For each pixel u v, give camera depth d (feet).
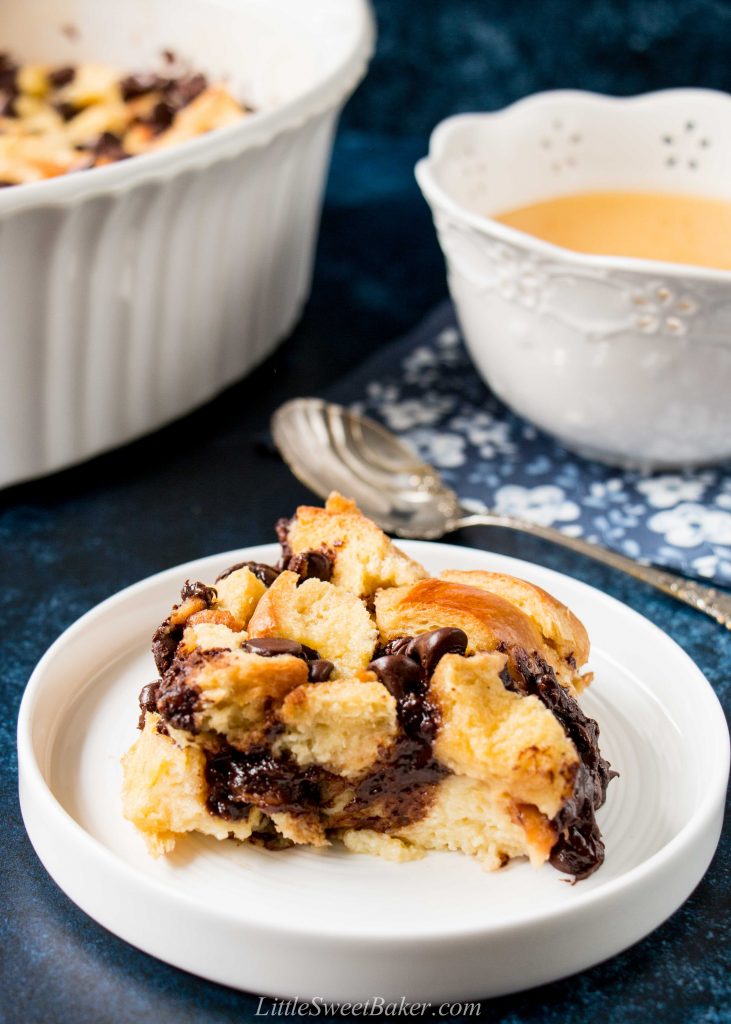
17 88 2.24
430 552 1.61
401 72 2.82
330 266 2.39
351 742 1.34
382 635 1.40
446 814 1.35
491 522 1.77
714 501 1.81
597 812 1.39
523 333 1.78
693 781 1.42
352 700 1.32
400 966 1.24
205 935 1.25
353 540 1.48
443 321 2.17
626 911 1.27
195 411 1.99
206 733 1.33
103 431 1.86
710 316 1.67
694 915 1.35
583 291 1.70
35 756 1.38
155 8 2.27
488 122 1.98
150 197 1.73
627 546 1.74
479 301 1.82
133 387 1.87
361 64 2.04
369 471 1.83
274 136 1.84
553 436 1.89
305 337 2.17
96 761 1.43
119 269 1.77
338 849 1.36
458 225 1.77
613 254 1.86
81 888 1.31
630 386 1.75
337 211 2.59
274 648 1.34
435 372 2.05
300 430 1.86
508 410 1.98
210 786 1.34
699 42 2.59
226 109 2.14
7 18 2.31
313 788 1.36
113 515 1.81
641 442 1.81
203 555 1.75
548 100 2.00
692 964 1.31
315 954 1.23
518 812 1.32
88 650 1.51
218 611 1.41
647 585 1.71
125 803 1.35
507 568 1.60
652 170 2.03
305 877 1.33
